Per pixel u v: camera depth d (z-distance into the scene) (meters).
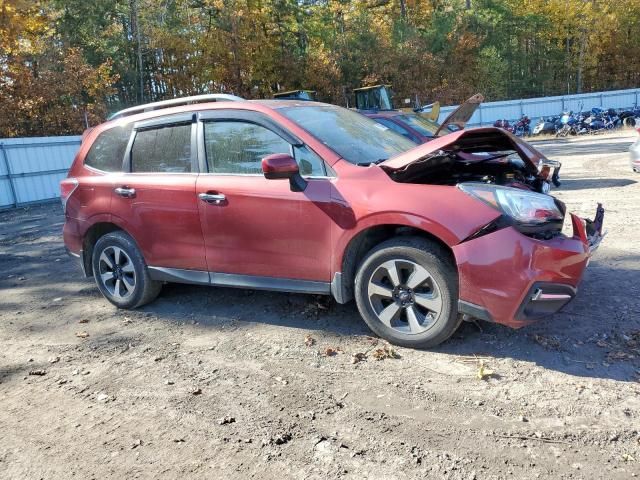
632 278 4.78
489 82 45.59
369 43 40.53
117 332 4.45
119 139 4.89
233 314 4.61
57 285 6.16
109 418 3.10
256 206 3.98
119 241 4.81
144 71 37.97
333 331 4.07
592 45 48.22
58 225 11.37
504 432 2.70
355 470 2.49
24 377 3.72
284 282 4.02
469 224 3.30
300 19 38.41
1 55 26.22
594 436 2.62
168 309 4.88
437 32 44.03
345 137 4.18
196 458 2.66
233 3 35.69
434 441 2.67
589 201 8.45
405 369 3.41
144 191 4.56
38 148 16.48
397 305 3.64
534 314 3.28
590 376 3.18
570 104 34.84
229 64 36.00
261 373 3.51
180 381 3.49
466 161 4.09
